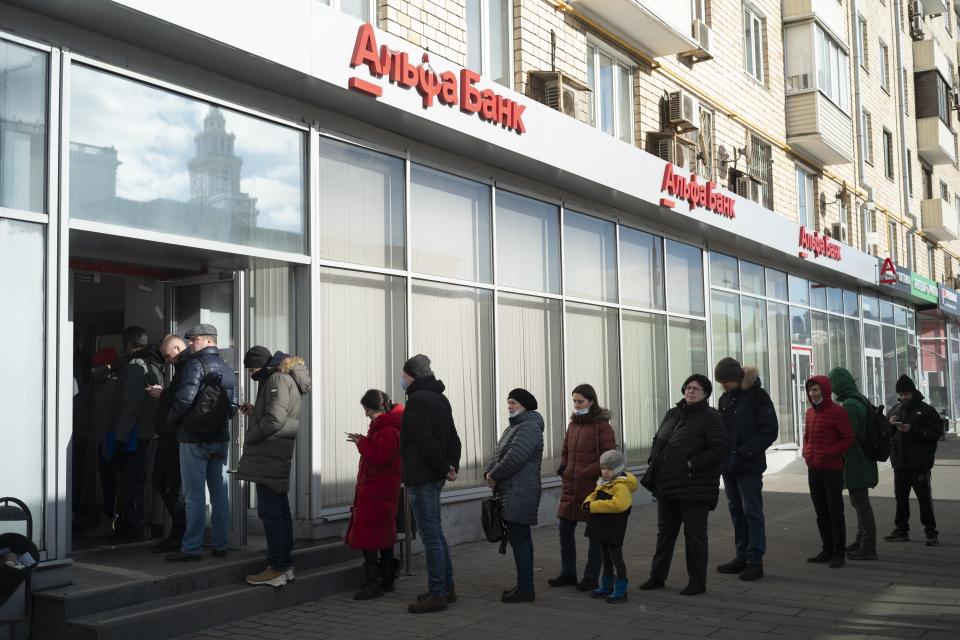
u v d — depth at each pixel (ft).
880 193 89.30
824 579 25.99
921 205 103.04
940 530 34.73
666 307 49.32
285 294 28.58
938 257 111.34
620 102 47.21
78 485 30.48
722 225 51.03
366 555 24.26
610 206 44.42
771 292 64.39
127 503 27.12
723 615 21.98
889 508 40.98
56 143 21.63
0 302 20.40
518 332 37.83
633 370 45.88
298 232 28.19
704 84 55.01
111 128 23.20
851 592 24.26
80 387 31.24
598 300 43.42
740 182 58.39
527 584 23.66
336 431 29.01
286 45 25.35
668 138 48.24
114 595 20.47
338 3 29.86
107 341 32.04
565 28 41.50
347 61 27.40
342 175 29.99
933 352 105.70
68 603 19.54
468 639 20.20
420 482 22.79
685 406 24.67
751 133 61.77
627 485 23.24
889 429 29.01
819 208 72.90
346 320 29.68
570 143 37.73
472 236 35.63
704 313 53.52
